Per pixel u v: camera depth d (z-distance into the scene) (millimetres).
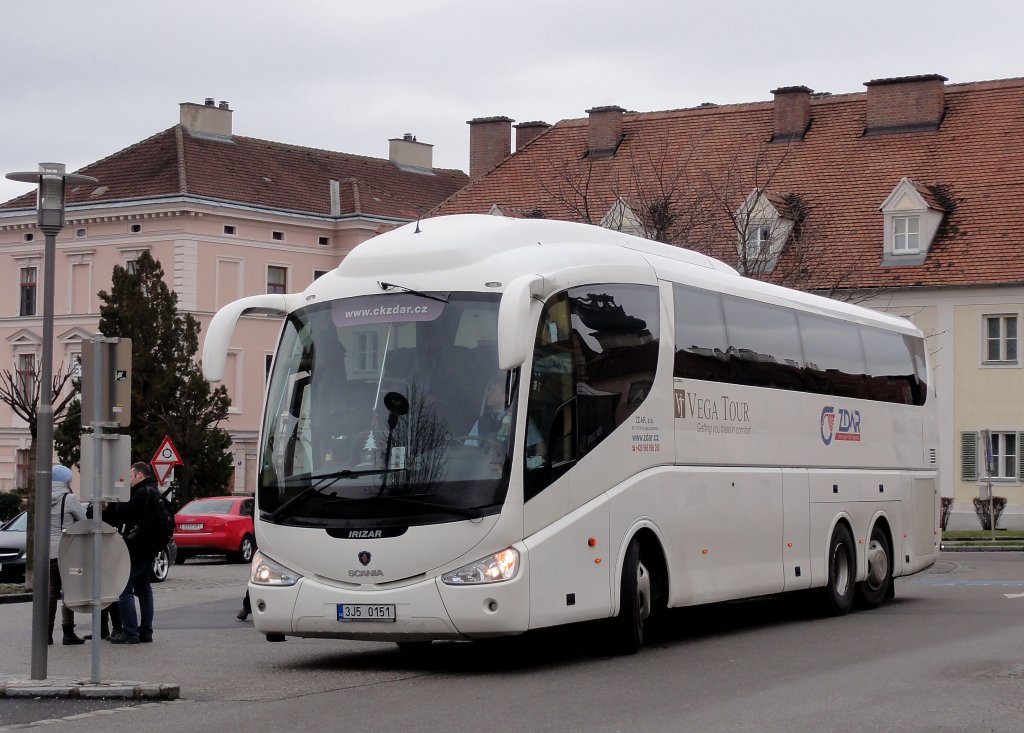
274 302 14594
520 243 14547
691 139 56750
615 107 58031
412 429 13430
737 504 17375
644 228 41250
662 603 15648
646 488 15242
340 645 16828
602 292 14898
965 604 22266
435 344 13664
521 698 12000
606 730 10352
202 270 66125
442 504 13188
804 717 10898
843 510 20578
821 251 45938
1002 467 49000
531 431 13500
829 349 20609
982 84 54531
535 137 60812
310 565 13523
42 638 13094
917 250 50125
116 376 12922
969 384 49312
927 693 12125
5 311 71125
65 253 69000
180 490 46469
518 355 12594
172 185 65812
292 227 69625
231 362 67438
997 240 49594
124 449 12867
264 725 10758
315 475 13633
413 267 14094
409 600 13180
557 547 13672
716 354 17141
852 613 20875
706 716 10961
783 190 53219
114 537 12852
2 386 70375
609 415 14719
